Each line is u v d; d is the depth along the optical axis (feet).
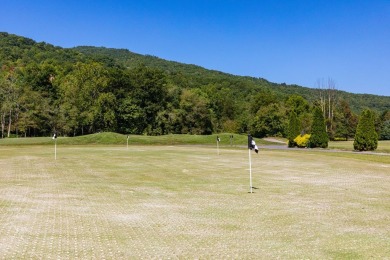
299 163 102.78
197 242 32.32
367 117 150.51
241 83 538.06
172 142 224.53
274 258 28.14
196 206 47.62
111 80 292.40
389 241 32.78
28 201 48.34
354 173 82.58
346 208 46.91
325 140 173.27
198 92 370.73
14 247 29.94
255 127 322.34
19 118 256.73
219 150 156.25
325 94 337.72
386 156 123.44
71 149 155.22
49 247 30.27
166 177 74.43
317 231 36.09
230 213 43.78
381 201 51.72
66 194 54.39
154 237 33.76
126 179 71.15
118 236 33.91
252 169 88.63
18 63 415.64
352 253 29.35
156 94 310.24
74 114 262.88
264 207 47.32
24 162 99.09
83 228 36.35
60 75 333.42
